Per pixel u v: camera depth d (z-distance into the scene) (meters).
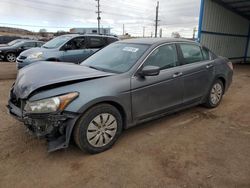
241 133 3.88
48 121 2.74
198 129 4.00
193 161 3.00
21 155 3.08
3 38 23.88
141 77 3.45
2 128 3.84
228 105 5.45
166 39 4.12
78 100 2.83
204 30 12.90
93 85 2.99
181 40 4.30
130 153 3.17
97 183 2.57
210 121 4.38
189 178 2.66
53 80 2.90
